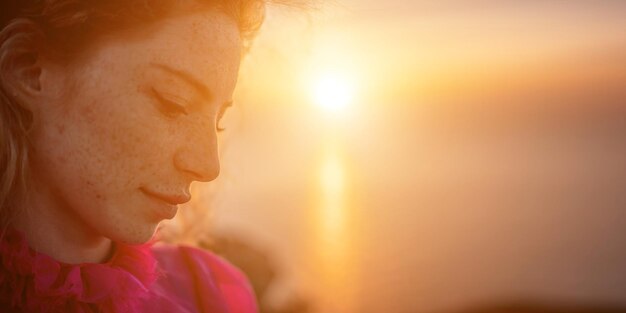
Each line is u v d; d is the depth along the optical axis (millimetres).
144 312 1009
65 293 860
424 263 17906
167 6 819
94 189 829
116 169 823
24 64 830
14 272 849
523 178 34938
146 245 1050
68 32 815
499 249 19859
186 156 843
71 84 821
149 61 817
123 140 818
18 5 837
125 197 833
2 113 830
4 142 829
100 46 814
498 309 14258
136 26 813
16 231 860
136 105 817
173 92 824
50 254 891
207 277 1177
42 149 839
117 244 1002
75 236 914
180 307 1086
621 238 20938
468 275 16844
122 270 938
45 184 870
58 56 823
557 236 21562
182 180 854
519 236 21594
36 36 818
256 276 3418
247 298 1236
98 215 840
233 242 3314
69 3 804
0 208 844
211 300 1146
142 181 832
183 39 829
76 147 823
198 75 832
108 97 813
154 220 856
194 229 1439
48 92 828
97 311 904
